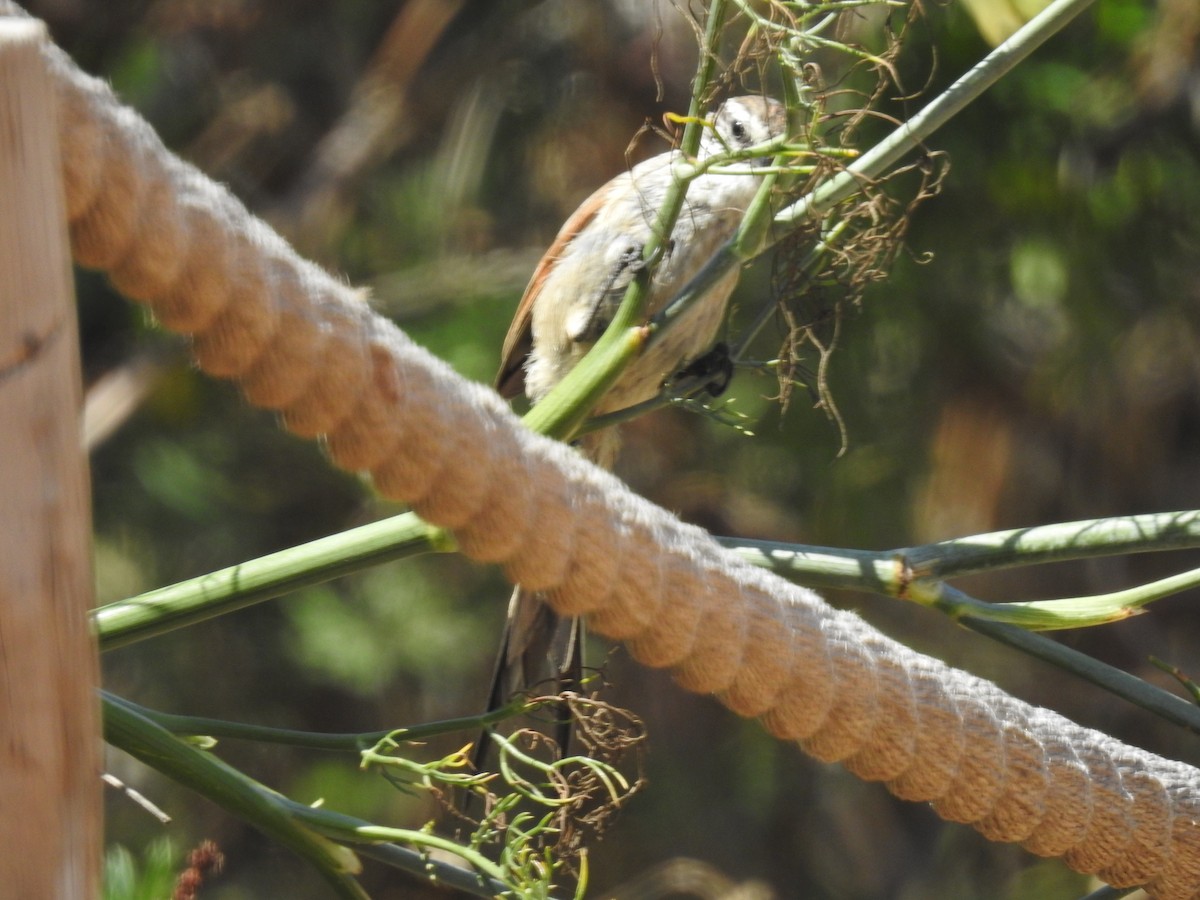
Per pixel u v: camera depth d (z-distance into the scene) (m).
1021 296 11.57
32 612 2.44
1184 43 10.62
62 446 2.47
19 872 2.47
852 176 4.90
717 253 5.09
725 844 13.80
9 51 2.37
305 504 12.98
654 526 3.80
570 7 13.43
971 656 13.95
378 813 12.73
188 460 12.59
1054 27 4.86
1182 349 12.85
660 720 13.84
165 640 12.97
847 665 4.02
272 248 3.40
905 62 9.73
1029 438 13.02
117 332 12.59
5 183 2.39
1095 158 11.03
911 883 14.77
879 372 12.16
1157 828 4.41
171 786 12.92
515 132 13.52
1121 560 14.92
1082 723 14.25
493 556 3.73
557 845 4.63
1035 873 14.71
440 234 13.20
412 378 3.54
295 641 13.07
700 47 4.80
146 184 3.14
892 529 12.55
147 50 13.12
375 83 13.62
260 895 13.03
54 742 2.48
